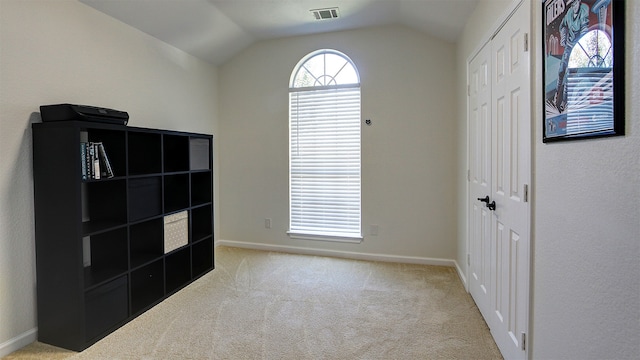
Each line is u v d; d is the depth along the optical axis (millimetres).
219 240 4176
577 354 1134
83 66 2428
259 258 3682
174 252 2812
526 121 1535
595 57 1000
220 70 4055
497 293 1993
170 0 2719
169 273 3037
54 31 2215
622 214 901
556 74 1240
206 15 3086
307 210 3850
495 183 2029
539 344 1425
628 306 885
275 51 3840
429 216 3455
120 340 2070
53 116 2025
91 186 2402
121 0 2520
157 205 2607
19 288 2000
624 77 885
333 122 3707
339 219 3744
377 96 3527
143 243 2676
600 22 973
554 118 1263
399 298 2650
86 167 2020
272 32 3629
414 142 3451
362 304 2547
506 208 1825
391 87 3484
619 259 917
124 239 2320
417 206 3480
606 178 968
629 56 867
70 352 1954
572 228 1157
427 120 3408
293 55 3781
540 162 1405
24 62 2029
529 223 1497
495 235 2035
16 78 1988
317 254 3811
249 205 4047
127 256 2320
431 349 1961
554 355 1294
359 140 3635
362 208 3629
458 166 3236
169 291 2709
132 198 2379
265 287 2883
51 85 2197
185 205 2984
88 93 2471
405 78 3443
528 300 1508
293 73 3814
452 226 3398
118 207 2334
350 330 2174
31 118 2066
